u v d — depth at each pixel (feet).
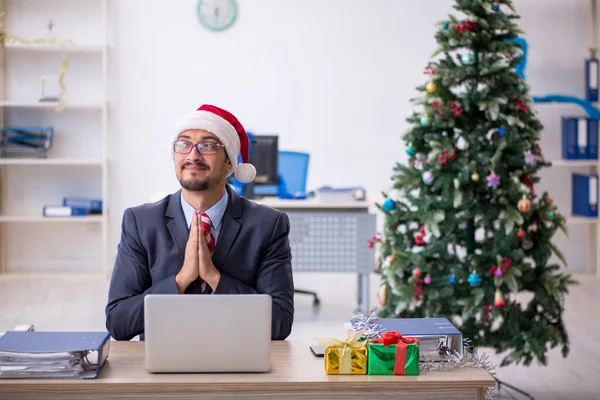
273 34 25.50
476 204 13.69
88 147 25.61
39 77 25.32
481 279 13.64
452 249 14.53
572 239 26.50
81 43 25.30
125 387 7.01
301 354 7.94
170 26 25.38
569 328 19.70
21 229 25.91
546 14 25.89
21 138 24.76
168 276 8.72
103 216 24.99
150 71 25.46
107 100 25.35
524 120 13.76
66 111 25.48
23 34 25.13
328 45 25.58
